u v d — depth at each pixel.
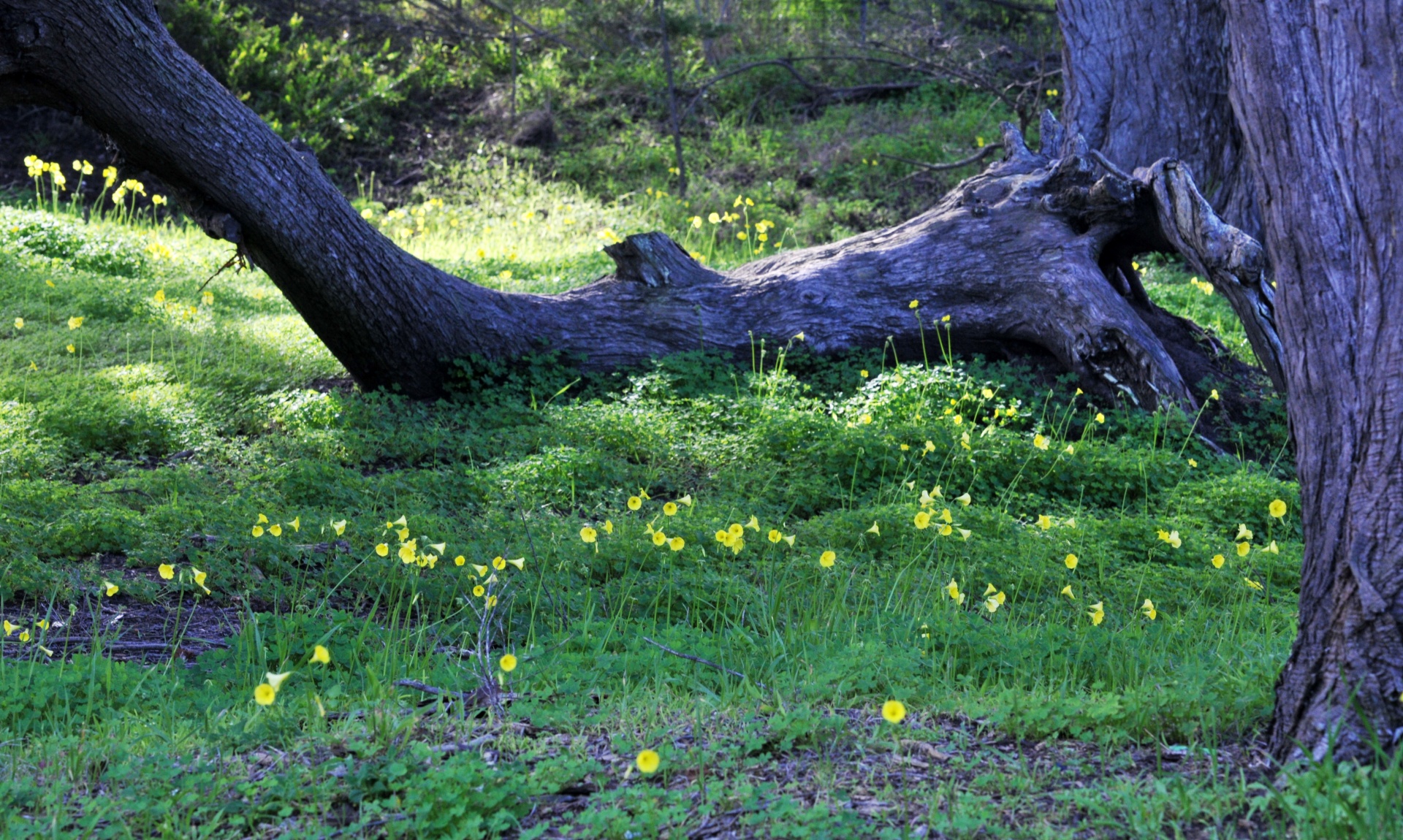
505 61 22.91
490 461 7.75
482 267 13.84
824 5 23.20
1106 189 9.34
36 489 6.25
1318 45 3.54
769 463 7.55
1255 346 8.57
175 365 9.47
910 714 3.71
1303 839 2.48
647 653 4.37
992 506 7.20
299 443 7.85
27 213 13.47
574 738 3.46
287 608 5.23
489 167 19.75
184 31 19.88
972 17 23.20
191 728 3.69
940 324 9.85
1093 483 7.60
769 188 18.25
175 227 15.58
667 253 10.14
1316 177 3.44
